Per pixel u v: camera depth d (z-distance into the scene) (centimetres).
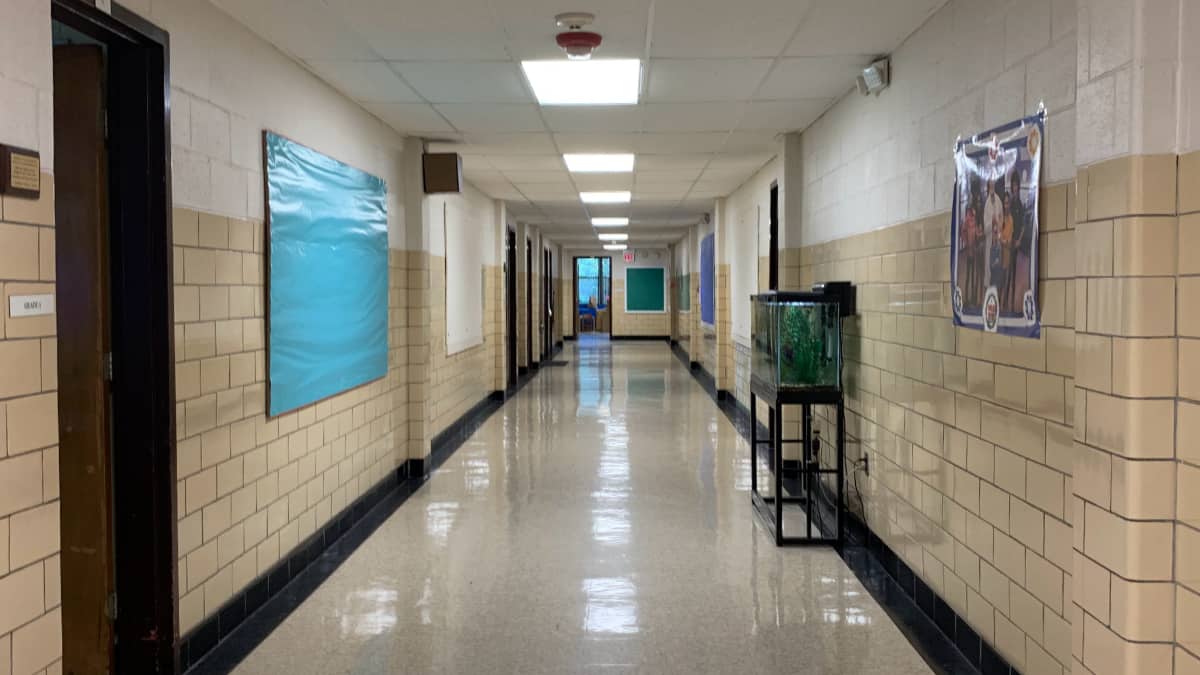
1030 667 273
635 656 328
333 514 485
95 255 301
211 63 339
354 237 517
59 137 301
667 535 495
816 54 430
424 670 315
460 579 418
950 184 345
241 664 320
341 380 491
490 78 473
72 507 302
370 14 361
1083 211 221
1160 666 200
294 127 430
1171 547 199
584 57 403
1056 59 256
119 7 273
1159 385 198
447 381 827
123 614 305
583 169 828
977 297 315
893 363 421
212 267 338
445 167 653
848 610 377
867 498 468
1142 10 196
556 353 2036
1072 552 240
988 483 306
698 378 1423
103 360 302
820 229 585
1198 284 194
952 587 341
